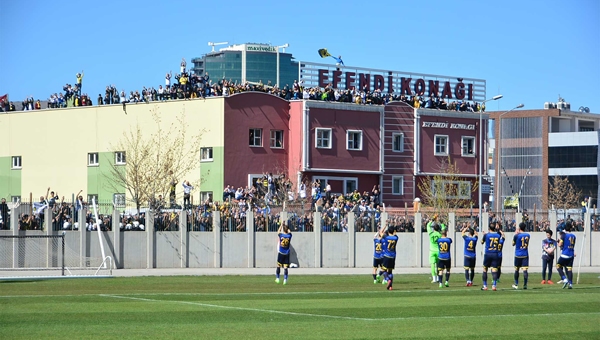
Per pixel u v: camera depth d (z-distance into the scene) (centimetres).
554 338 2633
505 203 10638
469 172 9838
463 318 3061
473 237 4653
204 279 5069
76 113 9306
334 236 6706
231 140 8375
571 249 4662
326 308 3322
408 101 9644
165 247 6231
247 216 6469
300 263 6594
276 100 8681
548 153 13838
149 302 3447
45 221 5894
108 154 9031
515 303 3638
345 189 8925
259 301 3566
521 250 4531
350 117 8956
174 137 8612
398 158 9344
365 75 9569
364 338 2564
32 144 9600
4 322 2792
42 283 4528
